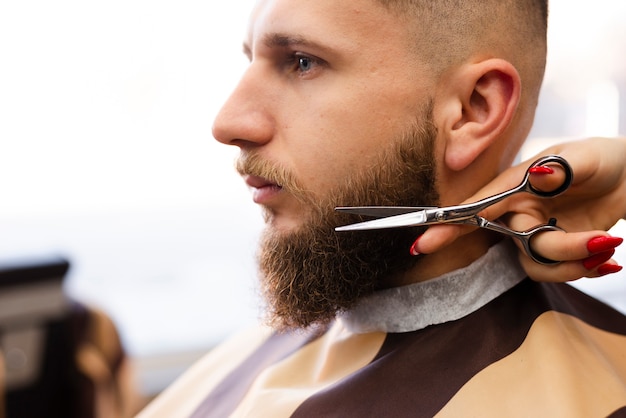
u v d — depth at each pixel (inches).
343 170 25.8
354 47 25.3
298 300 26.7
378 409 25.0
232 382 33.4
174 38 56.8
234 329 64.6
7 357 40.1
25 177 56.4
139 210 60.1
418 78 25.7
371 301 28.3
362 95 25.5
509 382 24.0
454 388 24.4
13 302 40.3
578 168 25.3
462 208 24.2
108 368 43.3
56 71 55.6
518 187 24.9
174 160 59.9
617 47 65.4
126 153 58.5
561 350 24.3
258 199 27.0
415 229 26.3
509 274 27.6
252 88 26.4
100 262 59.9
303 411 26.2
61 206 57.8
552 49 64.0
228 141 26.8
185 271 62.8
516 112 27.8
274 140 26.3
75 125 56.9
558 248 24.4
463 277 26.9
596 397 23.3
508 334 25.8
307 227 26.2
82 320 42.9
